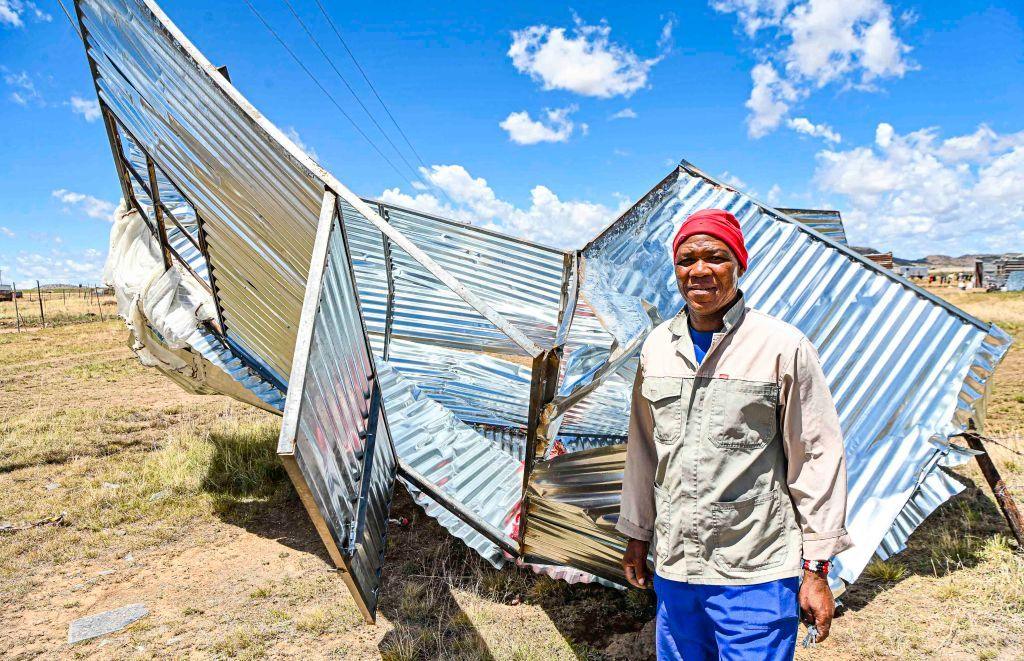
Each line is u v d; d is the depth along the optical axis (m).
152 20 3.41
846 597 4.06
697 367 2.07
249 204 3.97
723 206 4.89
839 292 4.50
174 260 6.27
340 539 2.62
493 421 6.80
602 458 2.81
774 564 2.02
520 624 3.85
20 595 4.29
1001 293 41.03
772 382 1.99
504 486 4.79
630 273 4.79
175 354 6.20
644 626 3.77
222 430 8.34
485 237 5.84
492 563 4.16
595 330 5.84
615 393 5.32
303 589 4.34
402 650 3.54
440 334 6.54
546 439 3.04
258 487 6.30
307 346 2.41
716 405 2.03
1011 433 7.28
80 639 3.76
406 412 5.48
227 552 4.96
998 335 4.20
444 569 4.57
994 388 9.83
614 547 3.34
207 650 3.65
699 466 2.05
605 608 3.99
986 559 4.40
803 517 2.00
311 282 2.64
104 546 5.04
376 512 3.53
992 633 3.54
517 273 5.95
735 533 2.02
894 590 4.12
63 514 5.52
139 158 5.61
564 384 5.68
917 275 73.75
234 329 5.76
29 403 10.64
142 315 6.10
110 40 4.17
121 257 6.14
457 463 4.89
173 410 9.81
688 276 2.04
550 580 4.32
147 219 6.02
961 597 3.94
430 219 5.82
